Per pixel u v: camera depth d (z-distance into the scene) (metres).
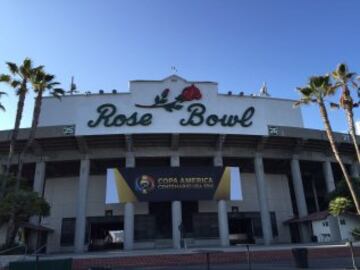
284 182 55.88
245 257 27.64
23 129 44.09
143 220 49.44
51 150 46.56
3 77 33.91
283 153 50.03
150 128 44.69
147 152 46.41
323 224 42.97
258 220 51.91
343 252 29.27
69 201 50.22
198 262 27.09
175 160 46.22
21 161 33.03
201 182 45.47
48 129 44.06
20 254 28.62
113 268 26.20
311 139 48.50
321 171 57.72
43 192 48.69
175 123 45.12
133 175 44.88
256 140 47.72
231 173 46.38
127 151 45.84
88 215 49.56
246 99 47.78
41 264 16.56
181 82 46.94
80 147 45.25
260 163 48.12
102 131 44.28
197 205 50.84
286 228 52.81
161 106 45.66
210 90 47.16
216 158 46.81
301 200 48.59
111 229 52.53
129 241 42.72
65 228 49.09
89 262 26.33
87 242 48.38
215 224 50.22
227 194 45.56
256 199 52.72
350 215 41.16
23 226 38.34
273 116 48.91
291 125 49.47
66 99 46.09
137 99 45.75
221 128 45.78
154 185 44.75
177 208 44.25
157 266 26.67
